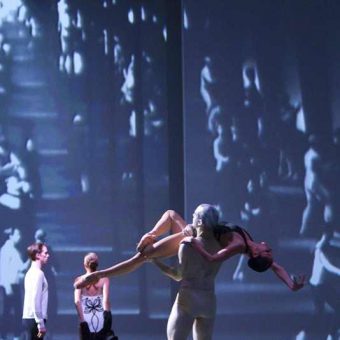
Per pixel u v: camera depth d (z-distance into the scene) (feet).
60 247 41.75
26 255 41.65
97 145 42.16
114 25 42.22
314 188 38.63
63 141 42.09
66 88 42.24
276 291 38.37
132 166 42.01
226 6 39.32
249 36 39.19
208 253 24.57
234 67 39.17
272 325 38.29
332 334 38.11
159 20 42.04
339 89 38.75
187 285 24.99
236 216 38.81
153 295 41.60
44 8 42.29
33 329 34.37
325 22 38.96
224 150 39.04
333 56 38.86
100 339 34.60
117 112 42.14
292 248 38.50
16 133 42.14
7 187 41.93
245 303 38.42
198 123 39.17
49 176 42.04
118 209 41.93
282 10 39.14
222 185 38.91
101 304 34.86
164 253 25.82
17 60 42.24
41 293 34.47
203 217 24.95
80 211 41.93
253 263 24.66
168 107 41.78
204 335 25.18
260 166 38.88
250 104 39.04
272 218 38.65
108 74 42.16
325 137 38.70
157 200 41.86
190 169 39.09
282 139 38.88
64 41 42.29
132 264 25.79
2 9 42.27
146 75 42.04
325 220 38.47
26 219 41.83
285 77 38.99
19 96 42.19
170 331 24.98
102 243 41.83
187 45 39.29
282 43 39.06
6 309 41.34
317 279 38.34
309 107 38.88
